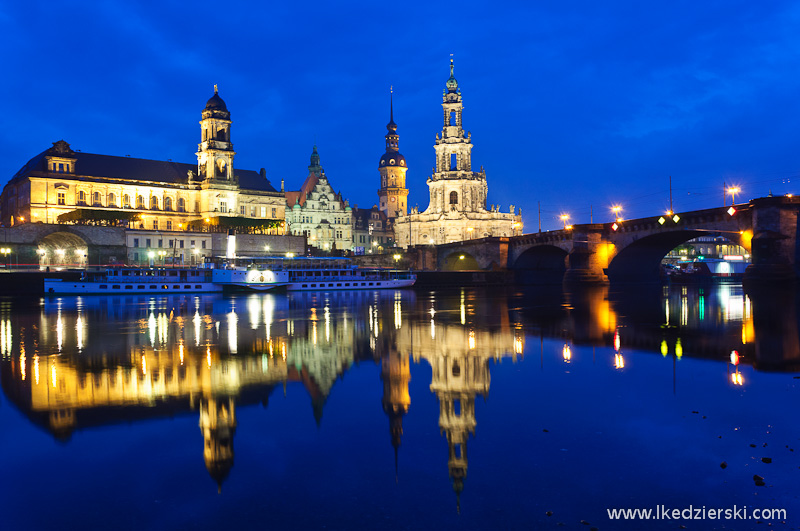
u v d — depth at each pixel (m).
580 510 11.58
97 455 14.79
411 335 37.53
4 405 19.56
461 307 61.41
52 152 147.62
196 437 16.22
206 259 130.75
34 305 67.75
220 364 27.14
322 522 11.23
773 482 12.65
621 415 17.70
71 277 94.88
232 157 169.62
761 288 69.56
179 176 168.50
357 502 12.07
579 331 38.06
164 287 95.94
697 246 196.38
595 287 100.75
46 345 33.69
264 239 152.25
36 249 122.25
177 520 11.32
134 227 146.38
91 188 150.75
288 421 17.69
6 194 162.75
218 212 165.25
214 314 54.62
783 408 18.17
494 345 32.34
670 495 12.15
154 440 15.99
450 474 13.41
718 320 43.06
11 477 13.39
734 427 16.36
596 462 13.95
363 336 37.28
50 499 12.27
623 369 24.62
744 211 74.94
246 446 15.46
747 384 21.52
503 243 134.38
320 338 36.38
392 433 16.44
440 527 10.98
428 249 156.88
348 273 113.94
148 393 21.30
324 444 15.60
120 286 92.38
